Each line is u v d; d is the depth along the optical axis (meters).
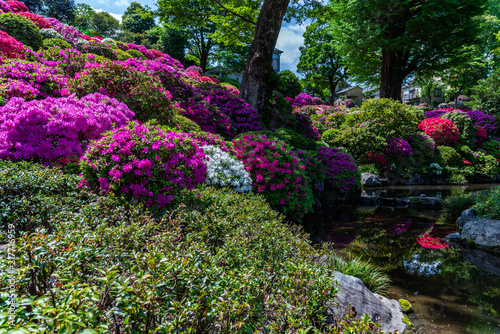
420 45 18.19
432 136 18.44
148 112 6.79
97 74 6.47
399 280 4.39
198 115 8.76
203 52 34.03
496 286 4.19
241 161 6.47
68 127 4.72
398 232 6.82
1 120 4.49
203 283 1.76
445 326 3.20
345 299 3.05
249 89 11.24
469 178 16.58
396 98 20.27
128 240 2.40
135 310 1.38
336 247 5.76
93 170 3.95
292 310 1.96
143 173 3.87
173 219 3.41
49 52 7.57
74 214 3.01
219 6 13.77
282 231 3.55
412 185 14.56
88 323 1.16
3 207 3.17
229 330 1.67
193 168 4.40
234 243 2.66
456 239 6.27
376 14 17.30
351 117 16.73
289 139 9.52
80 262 1.78
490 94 25.81
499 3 32.62
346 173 10.84
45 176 3.78
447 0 15.89
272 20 10.91
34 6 36.84
